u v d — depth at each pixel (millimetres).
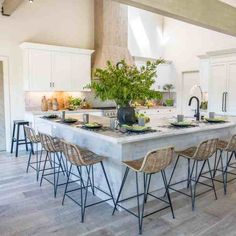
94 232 2623
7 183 3941
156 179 3443
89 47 6902
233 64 6016
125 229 2680
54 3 6285
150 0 3256
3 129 5938
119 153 3059
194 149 3447
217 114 6379
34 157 5398
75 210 3086
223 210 3100
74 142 4008
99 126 3361
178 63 8242
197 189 3734
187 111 8070
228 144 3527
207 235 2578
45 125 5730
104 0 6574
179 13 3588
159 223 2797
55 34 6348
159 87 8195
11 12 5512
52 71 6055
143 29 8109
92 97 7102
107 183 3189
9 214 2982
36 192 3607
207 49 7418
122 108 3414
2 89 5820
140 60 7742
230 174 4375
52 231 2639
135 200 3201
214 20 4117
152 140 3326
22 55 5926
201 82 7215
